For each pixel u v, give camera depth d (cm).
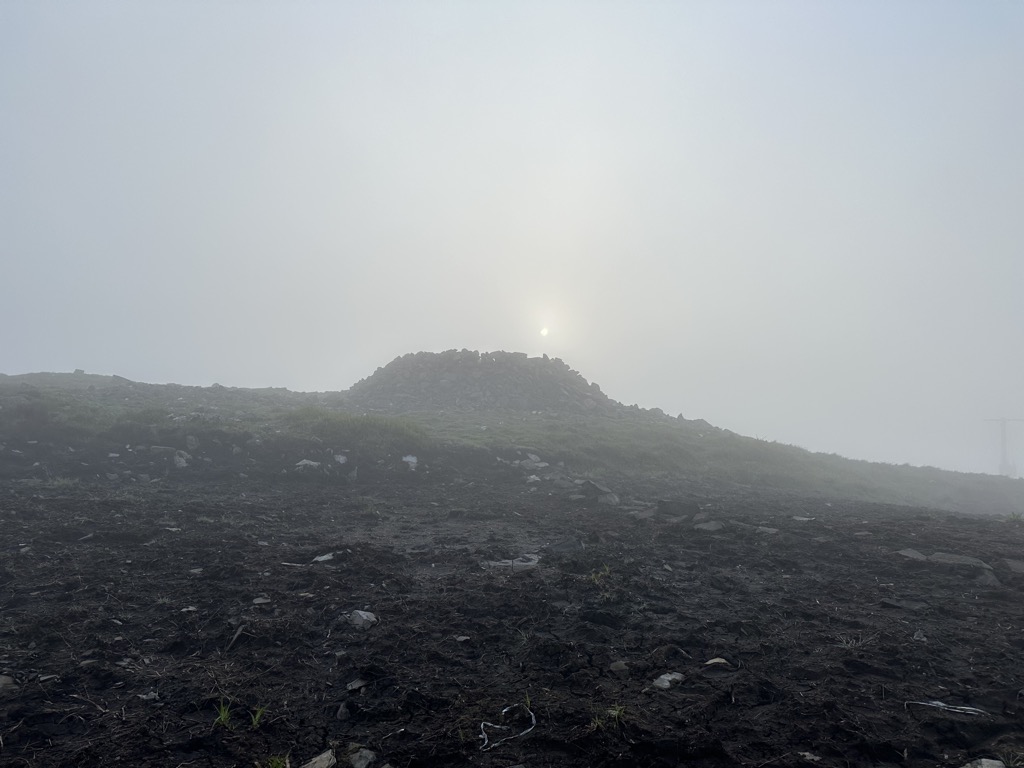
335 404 2483
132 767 371
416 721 430
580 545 959
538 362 3086
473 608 653
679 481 1823
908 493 2586
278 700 460
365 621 605
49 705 444
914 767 377
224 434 1551
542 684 487
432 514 1202
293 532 1005
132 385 2606
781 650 554
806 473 2292
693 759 381
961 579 798
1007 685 483
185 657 533
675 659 535
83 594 671
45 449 1380
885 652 546
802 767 375
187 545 868
